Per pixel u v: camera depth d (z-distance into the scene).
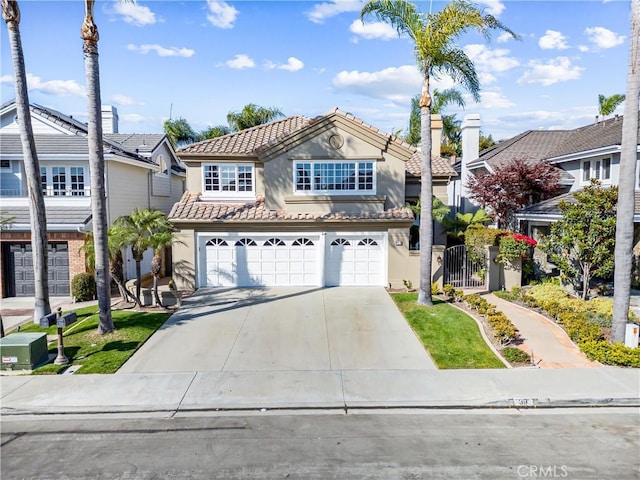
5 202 18.95
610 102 29.39
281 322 13.78
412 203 21.52
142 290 16.14
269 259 18.08
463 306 15.30
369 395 9.16
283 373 10.27
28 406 8.71
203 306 15.48
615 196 14.84
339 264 18.14
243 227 17.75
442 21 13.80
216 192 19.36
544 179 21.47
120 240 14.69
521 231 22.33
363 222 17.61
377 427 7.91
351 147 18.23
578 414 8.44
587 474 6.40
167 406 8.75
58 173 19.30
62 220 18.00
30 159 13.89
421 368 10.51
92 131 12.48
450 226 21.92
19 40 13.37
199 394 9.23
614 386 9.39
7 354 10.46
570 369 10.33
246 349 11.74
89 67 12.32
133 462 6.79
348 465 6.66
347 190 18.39
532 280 18.91
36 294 14.34
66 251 18.53
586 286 15.80
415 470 6.51
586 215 15.14
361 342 12.19
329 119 18.05
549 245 16.83
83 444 7.37
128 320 14.07
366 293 17.00
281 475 6.41
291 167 18.31
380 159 18.23
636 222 17.42
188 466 6.67
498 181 21.78
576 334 11.86
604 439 7.44
